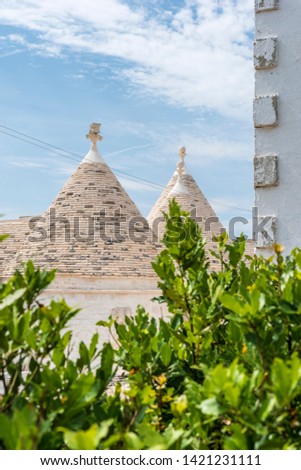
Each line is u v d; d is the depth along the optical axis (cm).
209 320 424
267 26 748
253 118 739
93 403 326
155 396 375
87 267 2172
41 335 338
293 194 716
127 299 2155
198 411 297
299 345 338
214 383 268
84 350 362
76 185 2405
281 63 736
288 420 282
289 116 726
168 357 409
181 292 450
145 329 441
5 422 242
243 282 457
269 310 328
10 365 328
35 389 309
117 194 2414
